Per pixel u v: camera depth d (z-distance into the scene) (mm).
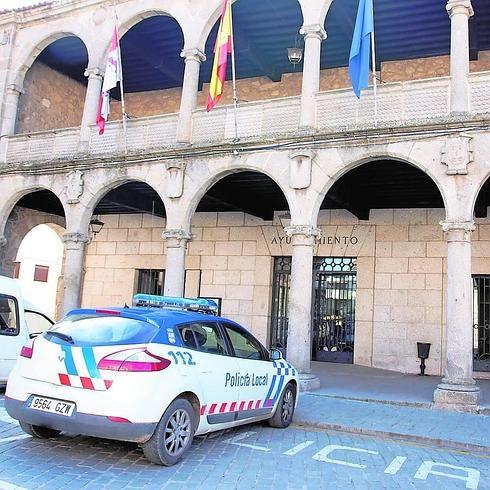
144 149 12961
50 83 17531
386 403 9875
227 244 17156
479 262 14094
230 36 12000
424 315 14523
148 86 18453
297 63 15727
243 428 7527
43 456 5602
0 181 15055
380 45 14602
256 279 16594
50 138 15000
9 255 17453
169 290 12250
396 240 15094
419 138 10203
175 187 12539
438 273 14547
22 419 5562
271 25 14211
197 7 13336
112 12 14500
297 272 11000
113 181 13461
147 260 18438
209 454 6066
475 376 13938
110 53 13281
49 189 14383
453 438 7238
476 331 14102
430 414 8898
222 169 12086
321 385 11398
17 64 15891
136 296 7051
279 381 7539
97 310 6047
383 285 15047
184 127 12797
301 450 6500
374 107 10609
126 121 13781
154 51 16188
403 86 10906
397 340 14688
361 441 7219
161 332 5723
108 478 5035
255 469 5594
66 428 5312
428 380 13078
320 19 11844
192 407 5828
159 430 5379
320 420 8078
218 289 17031
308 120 11414
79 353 5434
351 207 13766
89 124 14242
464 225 9633
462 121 9844
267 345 16125
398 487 5289
